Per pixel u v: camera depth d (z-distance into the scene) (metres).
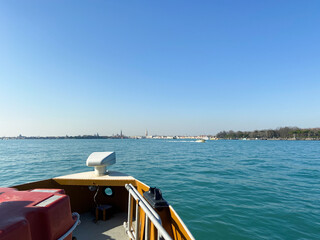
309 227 5.95
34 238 1.63
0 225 1.33
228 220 6.41
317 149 51.09
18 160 24.28
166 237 1.64
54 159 25.48
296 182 12.09
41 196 2.06
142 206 2.33
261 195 9.18
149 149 49.53
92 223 3.88
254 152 39.69
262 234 5.54
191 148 55.09
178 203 8.02
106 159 4.12
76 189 4.15
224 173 15.02
